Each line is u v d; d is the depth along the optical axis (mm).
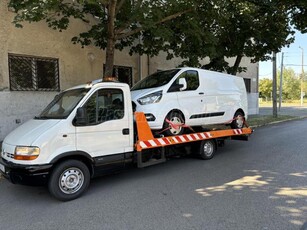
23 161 5055
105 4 9312
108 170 5977
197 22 10172
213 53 10977
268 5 13055
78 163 5465
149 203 5094
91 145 5668
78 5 10531
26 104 11117
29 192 5824
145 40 11055
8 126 10656
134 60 15125
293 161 8039
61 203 5203
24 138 5199
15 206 5102
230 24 13469
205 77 8562
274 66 21875
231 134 9172
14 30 10750
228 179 6457
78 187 5465
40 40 11500
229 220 4324
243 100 10109
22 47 10984
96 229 4152
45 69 11812
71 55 12508
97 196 5523
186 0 9328
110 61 9672
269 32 14586
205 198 5277
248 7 14102
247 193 5500
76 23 12625
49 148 5148
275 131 14789
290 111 31688
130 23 9484
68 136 5363
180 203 5059
